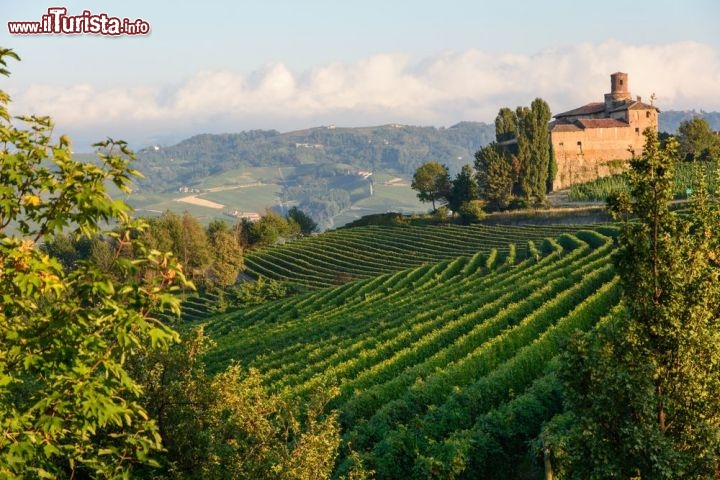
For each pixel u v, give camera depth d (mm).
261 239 153375
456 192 156375
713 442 17438
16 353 12398
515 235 124875
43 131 13297
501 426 30219
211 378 19203
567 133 157625
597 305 53031
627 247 18812
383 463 27875
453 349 45750
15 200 12594
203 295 115750
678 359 18031
